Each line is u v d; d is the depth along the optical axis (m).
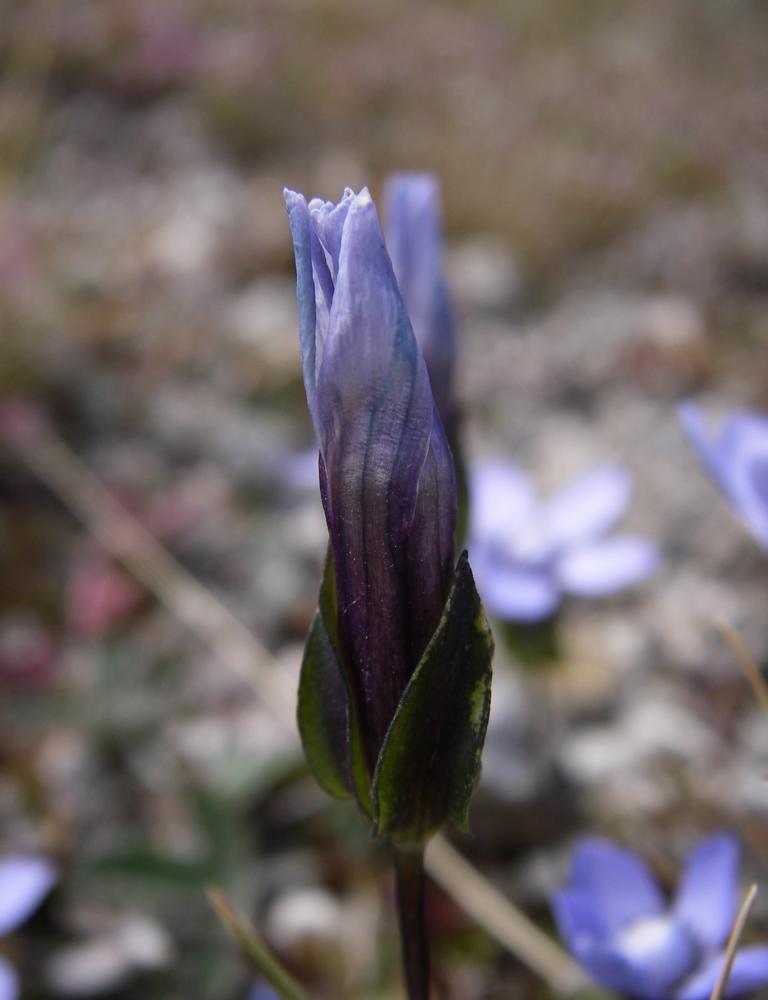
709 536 0.17
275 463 0.19
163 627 0.15
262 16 0.38
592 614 0.16
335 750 0.05
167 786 0.13
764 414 0.20
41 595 0.16
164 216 0.27
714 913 0.08
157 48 0.33
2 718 0.14
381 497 0.05
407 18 0.39
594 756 0.13
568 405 0.21
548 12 0.41
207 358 0.21
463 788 0.05
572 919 0.08
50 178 0.29
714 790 0.13
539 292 0.25
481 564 0.12
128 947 0.11
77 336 0.21
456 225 0.27
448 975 0.11
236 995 0.11
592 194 0.27
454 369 0.08
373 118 0.32
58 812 0.13
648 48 0.39
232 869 0.12
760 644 0.15
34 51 0.32
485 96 0.33
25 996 0.11
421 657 0.05
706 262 0.25
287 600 0.16
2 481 0.18
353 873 0.12
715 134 0.31
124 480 0.18
